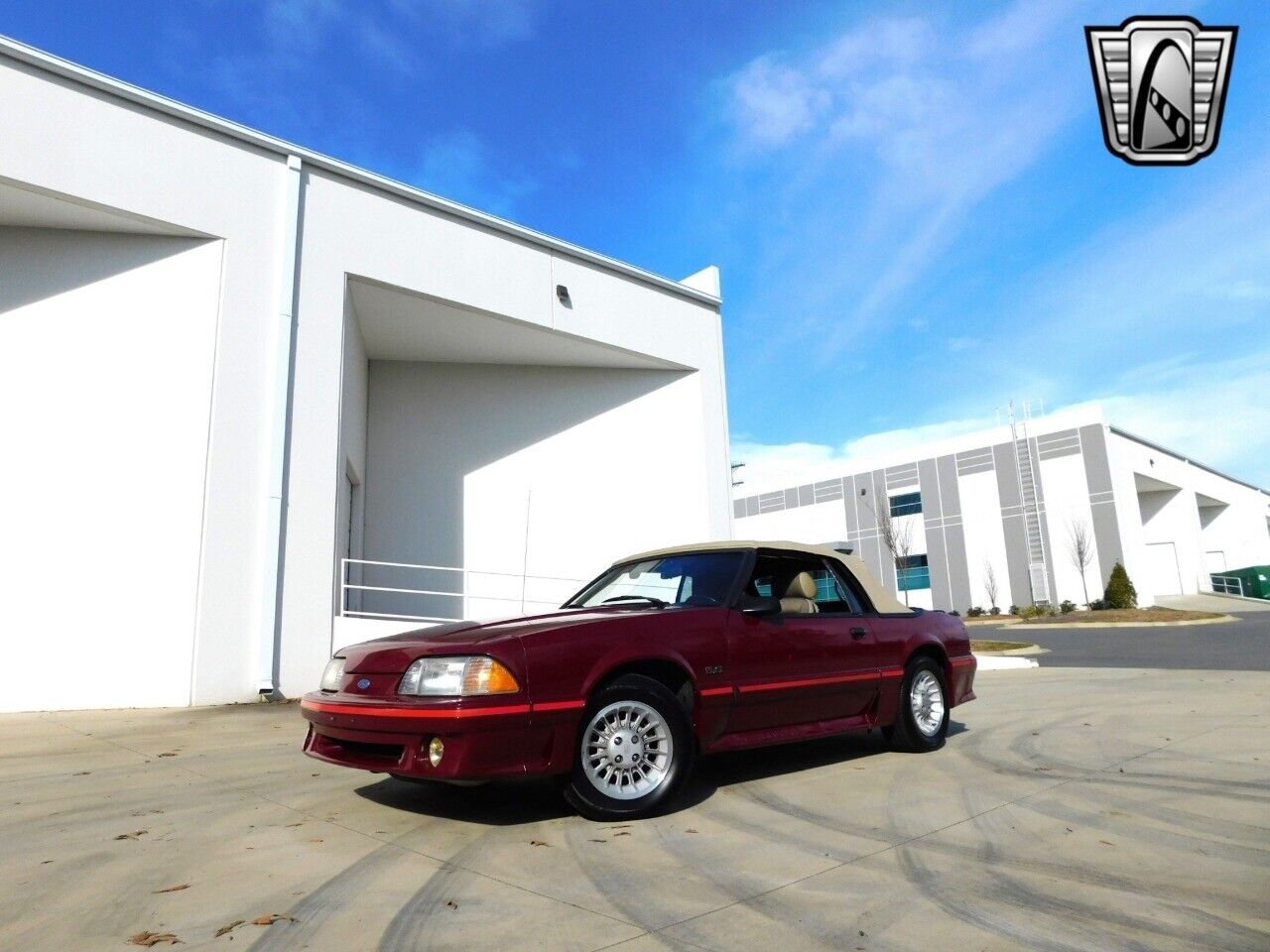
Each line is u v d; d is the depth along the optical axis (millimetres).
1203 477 48406
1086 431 37875
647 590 5086
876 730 6492
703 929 2598
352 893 2953
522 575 14320
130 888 3051
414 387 14750
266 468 9766
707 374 15812
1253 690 8781
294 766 5465
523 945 2482
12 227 9305
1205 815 3881
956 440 42688
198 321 9680
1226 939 2475
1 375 8953
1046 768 5020
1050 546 38594
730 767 5156
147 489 9203
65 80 9031
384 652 3910
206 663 9086
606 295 14398
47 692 8586
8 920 2736
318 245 10742
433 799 4383
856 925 2619
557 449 15219
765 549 5086
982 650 18750
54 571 8781
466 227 12500
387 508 14125
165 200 9516
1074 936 2514
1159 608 34719
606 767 3906
